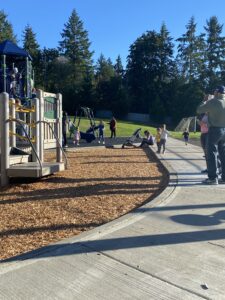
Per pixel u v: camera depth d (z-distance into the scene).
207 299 3.45
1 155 9.18
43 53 94.44
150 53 91.12
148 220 5.70
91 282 3.79
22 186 8.91
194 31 90.25
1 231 5.68
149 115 80.25
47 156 15.13
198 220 5.70
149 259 4.30
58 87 85.81
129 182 8.91
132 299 3.46
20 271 4.03
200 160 13.15
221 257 4.36
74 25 96.56
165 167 11.12
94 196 7.59
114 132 31.23
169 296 3.51
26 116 11.80
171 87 85.06
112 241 4.86
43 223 5.98
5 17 93.69
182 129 51.06
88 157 15.30
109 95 82.50
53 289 3.65
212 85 86.12
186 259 4.30
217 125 8.21
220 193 7.44
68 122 29.56
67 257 4.37
